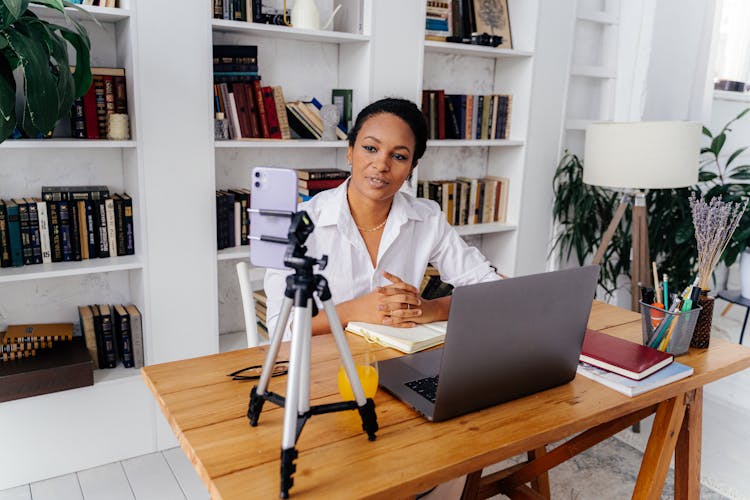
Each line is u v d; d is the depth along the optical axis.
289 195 1.01
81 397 2.37
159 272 2.46
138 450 2.54
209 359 1.47
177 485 2.35
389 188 1.81
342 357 1.06
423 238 2.07
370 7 2.74
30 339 2.35
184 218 2.47
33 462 2.33
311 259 0.99
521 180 3.44
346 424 1.18
